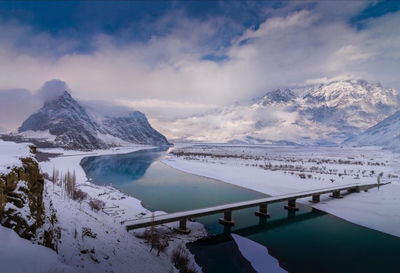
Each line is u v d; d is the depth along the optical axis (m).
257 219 71.94
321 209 81.94
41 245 22.50
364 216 73.44
